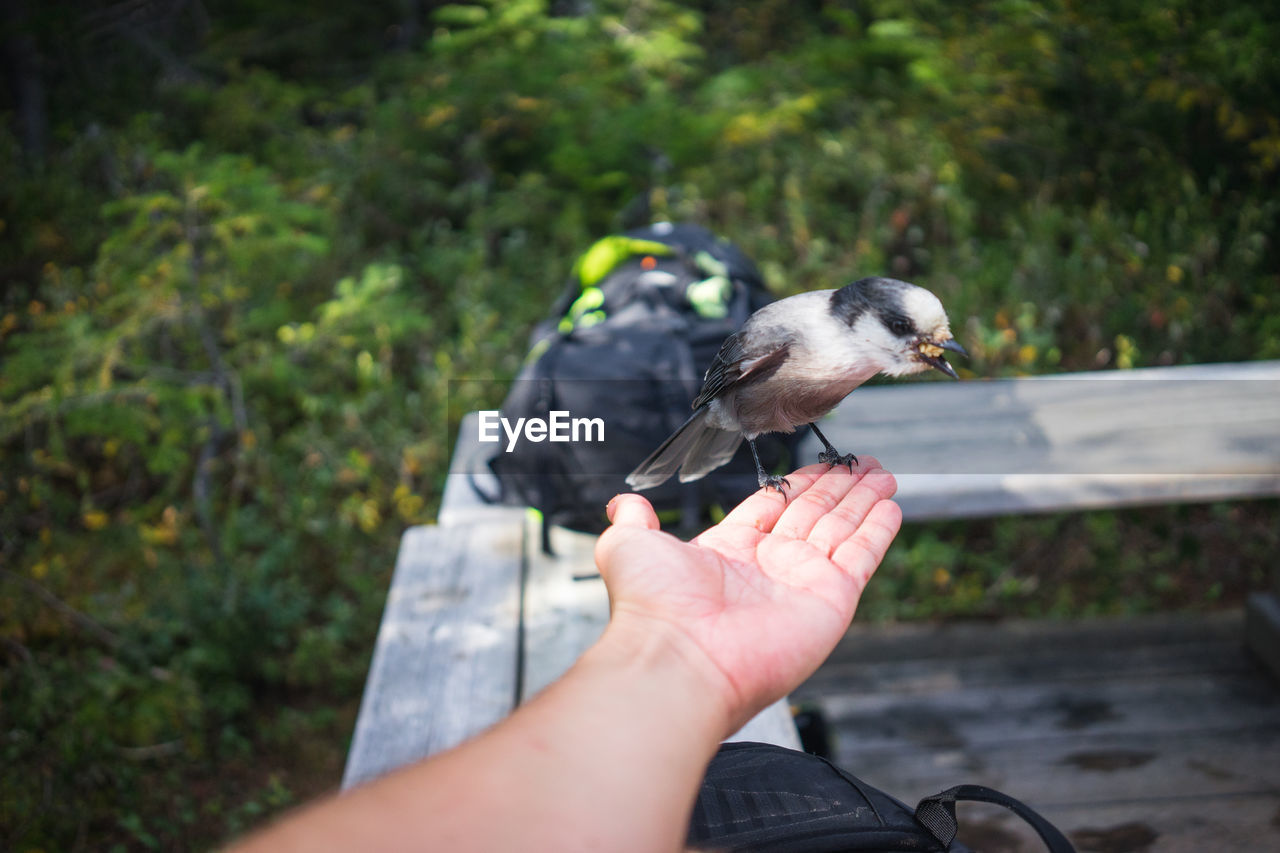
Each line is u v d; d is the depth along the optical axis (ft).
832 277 7.32
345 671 5.53
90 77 9.68
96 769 4.59
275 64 11.30
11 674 4.95
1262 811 3.75
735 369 2.22
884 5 9.20
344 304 6.39
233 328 6.42
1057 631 5.20
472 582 3.41
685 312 4.01
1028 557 5.90
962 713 4.59
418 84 9.52
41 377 5.69
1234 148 7.66
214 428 6.23
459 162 9.30
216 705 5.28
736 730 1.19
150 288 6.06
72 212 7.56
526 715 1.04
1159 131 7.84
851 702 4.74
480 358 6.87
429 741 2.60
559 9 11.54
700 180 8.56
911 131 8.37
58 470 6.33
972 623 5.33
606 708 1.06
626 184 8.72
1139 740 4.25
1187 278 6.96
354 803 0.88
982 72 8.26
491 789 0.90
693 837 1.61
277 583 5.77
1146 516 6.10
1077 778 4.03
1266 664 4.68
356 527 6.23
